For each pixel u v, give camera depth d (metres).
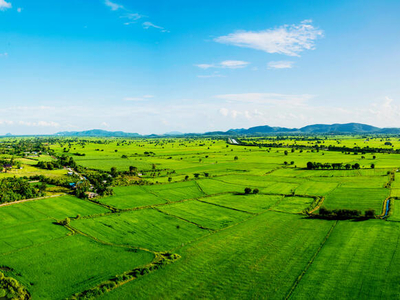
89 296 49.53
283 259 62.50
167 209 101.38
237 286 52.50
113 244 71.44
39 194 113.38
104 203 106.88
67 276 56.59
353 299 47.75
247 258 63.28
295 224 84.62
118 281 54.31
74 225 84.00
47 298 49.62
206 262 61.75
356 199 109.00
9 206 100.38
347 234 74.94
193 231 80.62
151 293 50.72
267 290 51.06
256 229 81.25
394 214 89.38
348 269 57.03
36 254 65.75
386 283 51.53
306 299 48.19
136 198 115.25
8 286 52.12
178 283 53.78
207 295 49.81
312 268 58.12
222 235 77.12
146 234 78.25
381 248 65.19
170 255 64.75
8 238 74.25
